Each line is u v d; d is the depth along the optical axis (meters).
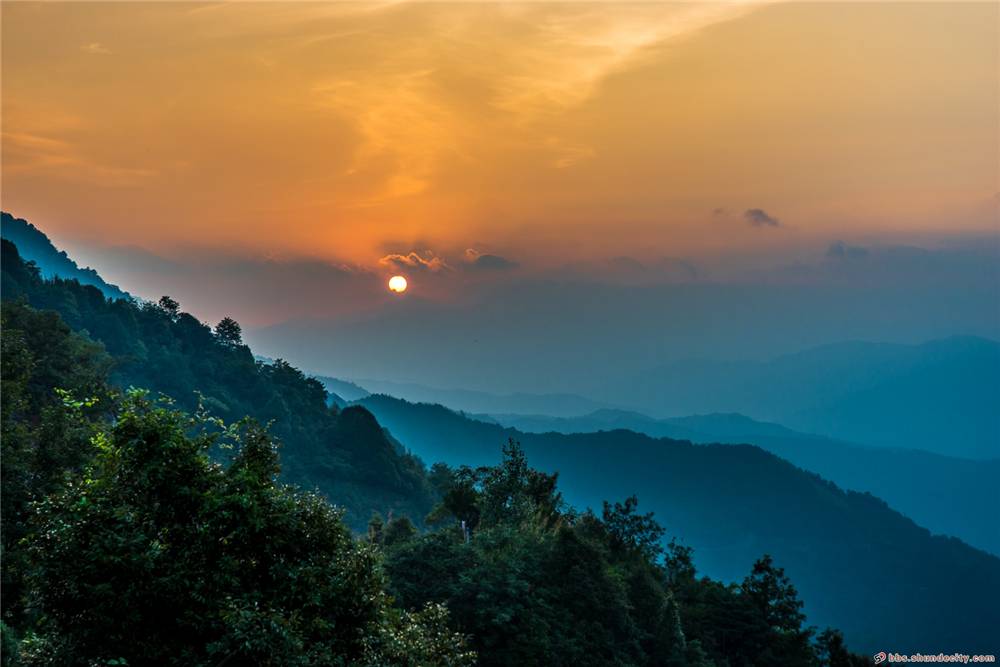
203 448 17.41
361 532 139.62
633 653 43.12
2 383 38.53
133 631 14.41
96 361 68.69
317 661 15.09
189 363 179.50
